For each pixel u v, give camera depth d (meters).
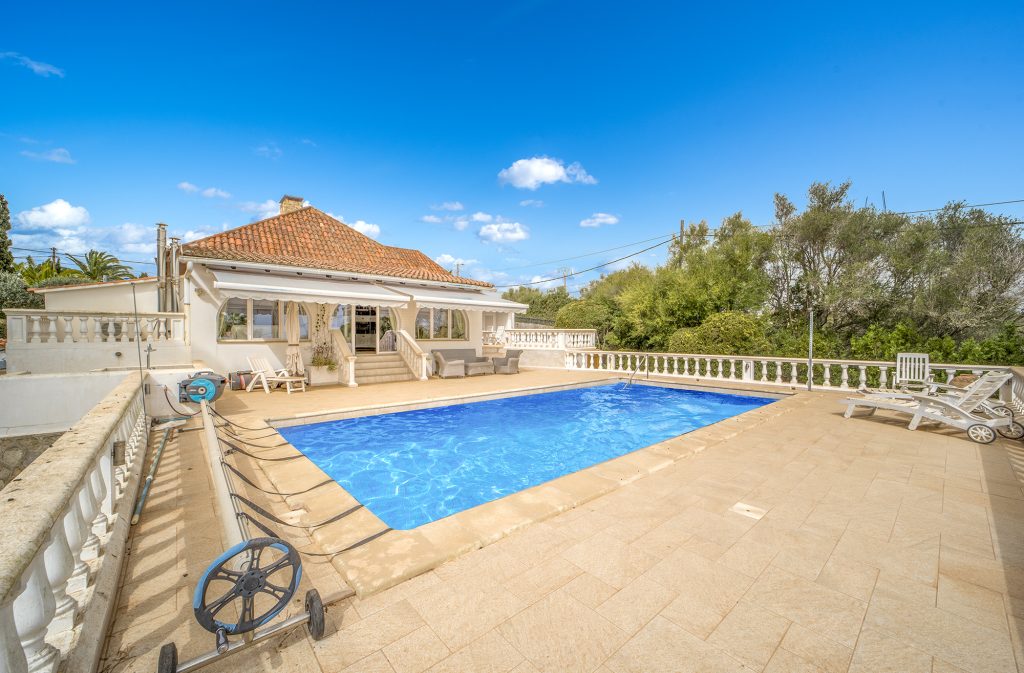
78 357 14.09
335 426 13.23
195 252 17.73
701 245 38.06
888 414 12.94
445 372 22.17
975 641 3.56
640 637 3.59
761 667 3.28
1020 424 9.96
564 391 19.84
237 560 4.50
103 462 4.82
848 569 4.63
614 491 6.86
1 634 2.05
